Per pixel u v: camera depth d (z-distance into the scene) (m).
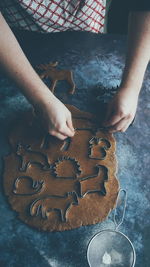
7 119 1.03
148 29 0.95
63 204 0.88
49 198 0.90
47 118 0.92
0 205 0.90
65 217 0.87
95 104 1.06
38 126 1.01
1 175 0.94
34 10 1.08
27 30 1.19
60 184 0.91
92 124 1.01
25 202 0.89
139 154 0.97
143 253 0.83
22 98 1.06
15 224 0.87
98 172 0.93
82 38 1.20
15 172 0.94
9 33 0.90
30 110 1.04
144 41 0.96
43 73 1.12
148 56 0.97
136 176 0.93
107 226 0.86
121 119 0.95
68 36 1.20
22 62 0.91
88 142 0.98
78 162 0.94
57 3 1.08
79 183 0.91
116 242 0.80
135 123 1.02
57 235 0.85
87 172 0.93
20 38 1.19
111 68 1.14
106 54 1.17
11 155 0.97
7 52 0.90
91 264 0.78
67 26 1.18
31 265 0.81
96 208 0.88
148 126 1.02
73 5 1.11
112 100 0.98
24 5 1.06
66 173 0.93
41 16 1.11
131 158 0.96
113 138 0.98
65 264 0.81
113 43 1.20
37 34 1.20
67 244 0.84
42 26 1.16
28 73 0.91
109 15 1.32
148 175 0.94
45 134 1.00
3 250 0.83
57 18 1.13
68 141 0.98
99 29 1.27
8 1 1.08
